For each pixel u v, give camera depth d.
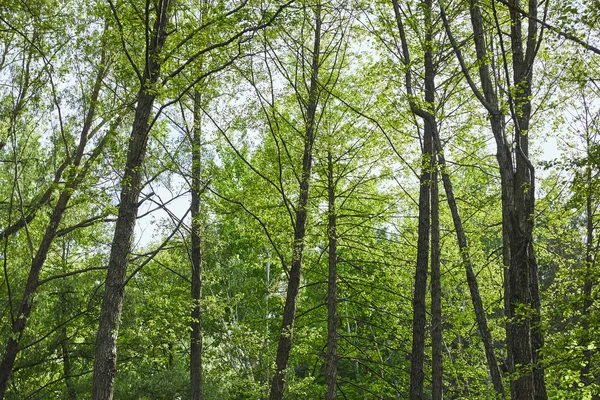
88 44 14.75
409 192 16.80
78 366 18.34
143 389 17.77
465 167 15.05
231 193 16.66
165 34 11.40
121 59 14.10
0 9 13.59
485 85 10.59
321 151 15.77
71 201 16.97
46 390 17.30
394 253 17.94
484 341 12.34
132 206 10.95
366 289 18.70
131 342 16.84
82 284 17.47
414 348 13.30
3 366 15.43
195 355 16.00
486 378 18.84
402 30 12.38
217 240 17.28
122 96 13.95
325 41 16.25
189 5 14.00
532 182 9.37
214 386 18.34
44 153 18.00
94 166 12.92
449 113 13.23
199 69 12.14
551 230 14.95
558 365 9.34
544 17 9.17
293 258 15.06
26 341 15.97
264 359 16.89
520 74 10.39
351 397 23.33
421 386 13.07
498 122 9.95
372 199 17.06
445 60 12.83
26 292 16.16
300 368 28.34
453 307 18.45
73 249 20.06
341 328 25.95
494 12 8.70
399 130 13.87
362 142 15.98
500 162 9.98
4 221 17.05
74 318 17.22
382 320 19.23
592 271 8.77
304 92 16.14
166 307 17.44
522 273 9.23
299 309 22.62
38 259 16.30
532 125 13.54
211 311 16.06
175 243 16.39
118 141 12.16
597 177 8.75
